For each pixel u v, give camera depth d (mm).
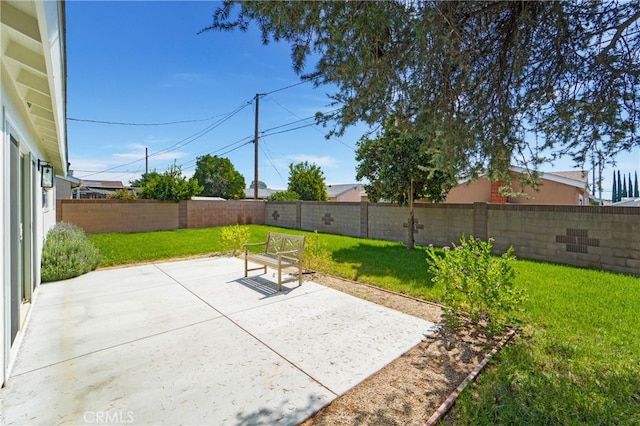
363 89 2814
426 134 3156
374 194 10117
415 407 2158
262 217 17281
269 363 2717
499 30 2771
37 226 4859
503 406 2129
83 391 2283
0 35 2145
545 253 7434
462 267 3572
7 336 2443
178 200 14164
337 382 2443
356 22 2256
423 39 2330
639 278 5641
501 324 3354
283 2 2230
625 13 2467
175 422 1969
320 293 4844
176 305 4230
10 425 1923
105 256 7570
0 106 2320
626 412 2068
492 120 3006
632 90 2596
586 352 2881
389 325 3594
